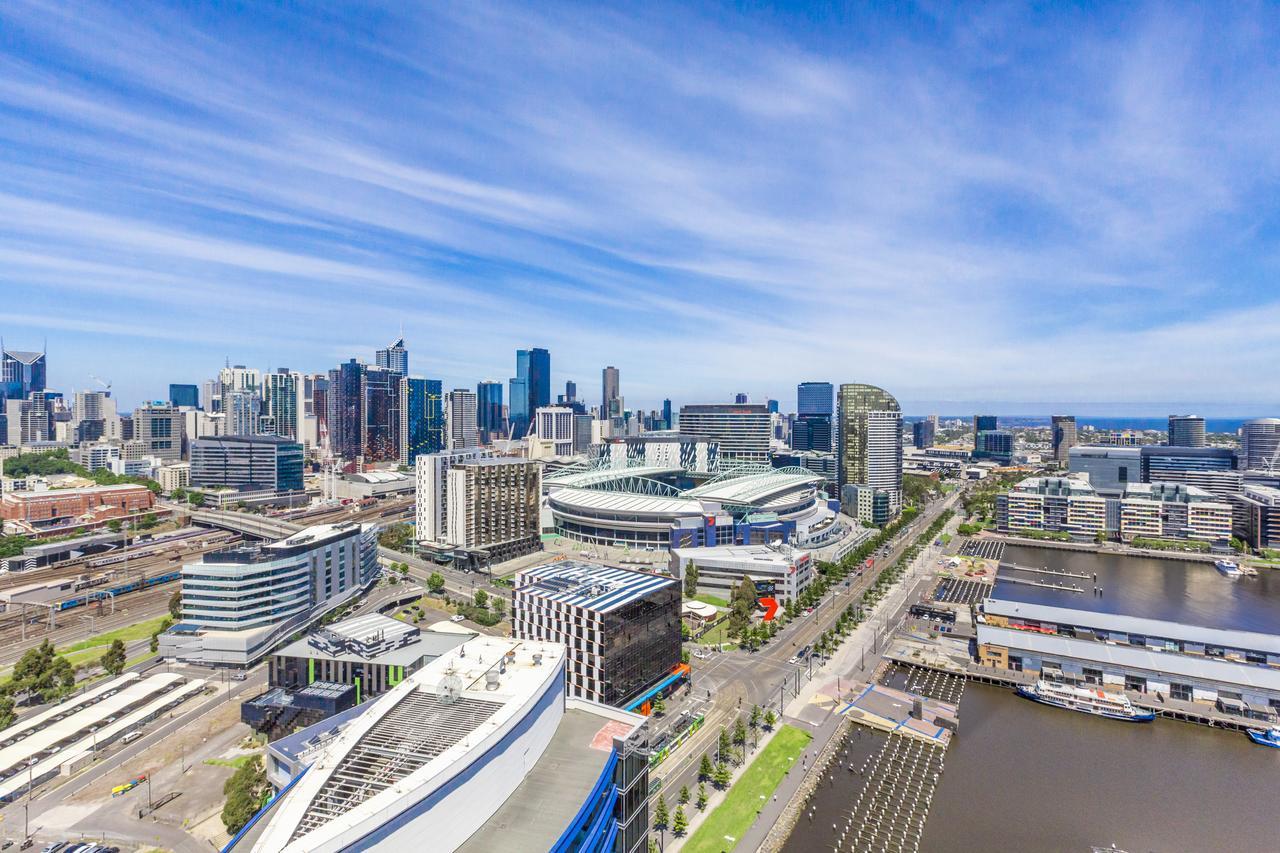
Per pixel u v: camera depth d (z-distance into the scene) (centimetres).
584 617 19175
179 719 19450
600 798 11519
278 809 9481
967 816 15900
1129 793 16912
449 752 10162
